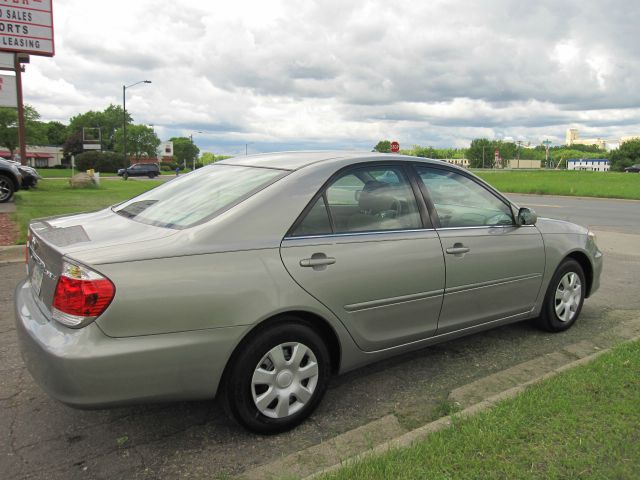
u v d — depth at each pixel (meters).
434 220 3.79
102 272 2.56
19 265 7.26
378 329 3.45
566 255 4.68
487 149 164.75
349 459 2.59
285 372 3.04
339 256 3.20
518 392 3.27
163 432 3.11
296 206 3.16
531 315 4.55
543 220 4.70
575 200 24.39
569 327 4.93
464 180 4.12
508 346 4.51
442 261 3.71
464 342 4.61
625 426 2.84
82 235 2.96
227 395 2.92
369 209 3.49
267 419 3.00
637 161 122.25
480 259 3.96
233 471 2.74
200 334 2.75
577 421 2.89
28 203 14.81
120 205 3.80
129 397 2.63
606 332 4.86
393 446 2.68
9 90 19.92
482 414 2.96
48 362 2.55
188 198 3.43
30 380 3.76
